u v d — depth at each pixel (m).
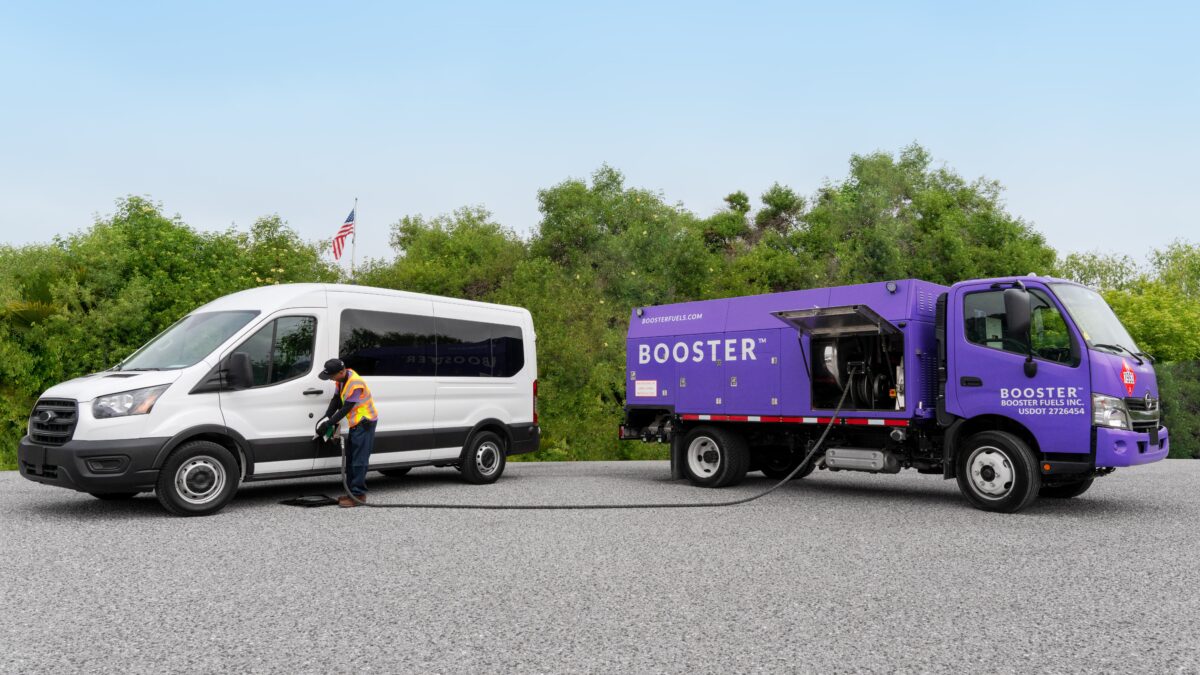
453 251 47.84
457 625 4.77
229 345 9.15
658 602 5.29
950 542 7.39
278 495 10.51
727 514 9.07
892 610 5.11
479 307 12.25
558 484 12.09
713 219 51.09
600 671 4.00
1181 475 13.70
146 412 8.45
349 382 9.54
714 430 11.84
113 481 8.26
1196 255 50.06
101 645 4.40
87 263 22.61
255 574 6.05
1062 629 4.72
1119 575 6.10
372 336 10.62
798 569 6.26
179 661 4.14
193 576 5.99
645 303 37.81
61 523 8.22
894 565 6.42
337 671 4.00
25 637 4.54
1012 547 7.18
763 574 6.09
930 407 10.07
